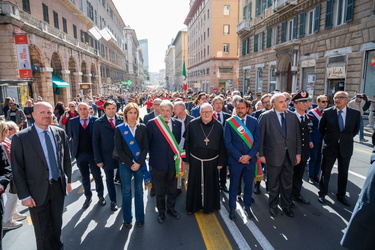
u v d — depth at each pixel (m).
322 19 15.57
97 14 37.38
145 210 4.38
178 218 4.04
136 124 3.84
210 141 3.96
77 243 3.40
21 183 2.75
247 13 27.55
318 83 16.12
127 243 3.39
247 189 4.01
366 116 12.65
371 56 12.49
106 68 45.34
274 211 4.06
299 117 4.56
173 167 3.97
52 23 20.92
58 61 22.31
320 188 4.54
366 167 6.39
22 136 2.78
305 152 4.46
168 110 3.97
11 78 14.41
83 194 5.16
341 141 4.26
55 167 2.95
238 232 3.60
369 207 2.06
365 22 12.48
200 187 4.12
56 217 3.04
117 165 4.41
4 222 3.85
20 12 15.70
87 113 4.59
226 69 38.47
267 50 22.89
